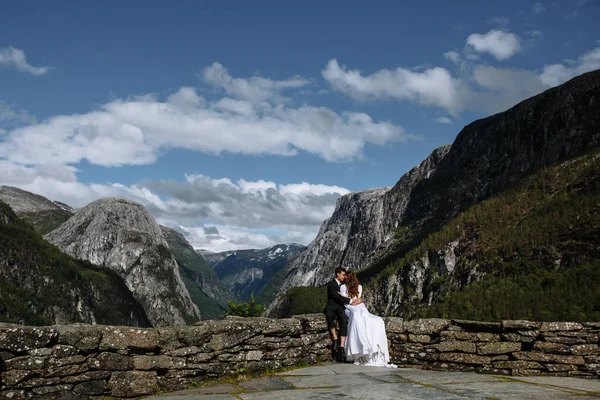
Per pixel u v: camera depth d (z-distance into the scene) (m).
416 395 8.24
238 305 27.22
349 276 12.61
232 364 10.38
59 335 8.29
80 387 8.36
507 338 11.59
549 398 8.01
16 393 7.75
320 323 12.57
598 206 197.50
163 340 9.42
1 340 7.70
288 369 11.29
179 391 9.23
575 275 171.12
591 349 10.94
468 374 10.81
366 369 11.23
